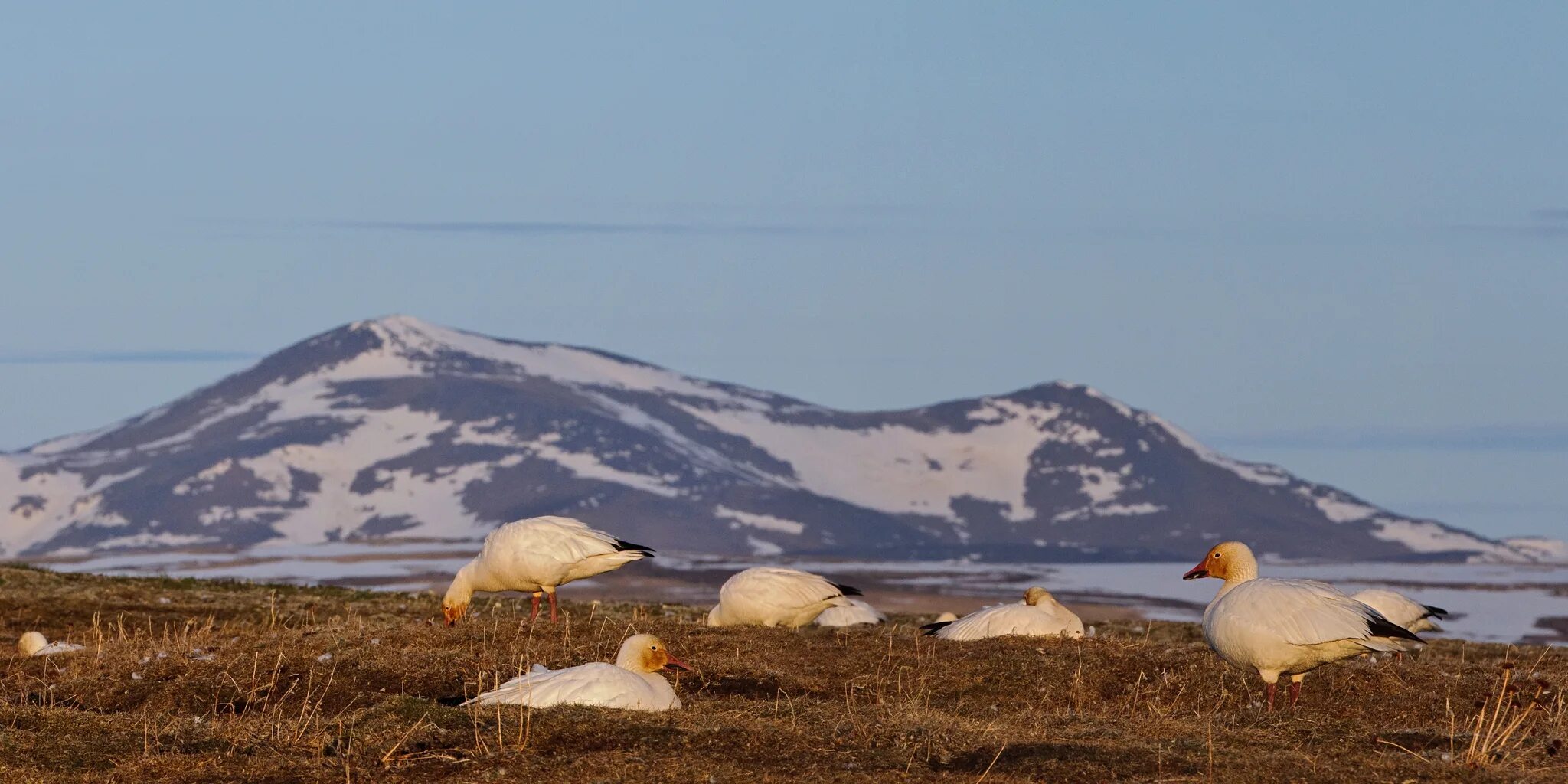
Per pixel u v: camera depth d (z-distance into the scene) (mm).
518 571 61094
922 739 35531
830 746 34938
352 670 49188
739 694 48656
